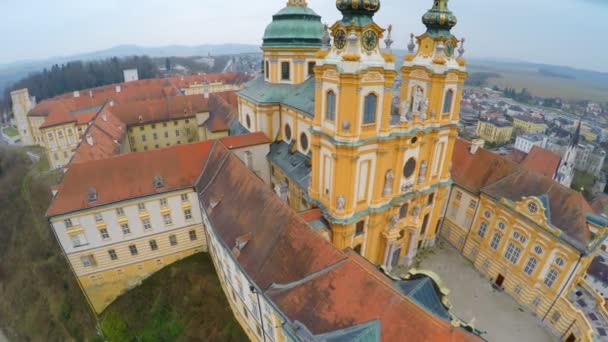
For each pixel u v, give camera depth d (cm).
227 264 3828
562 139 14800
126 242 4647
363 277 2462
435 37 4062
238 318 4156
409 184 4391
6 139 13188
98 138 6309
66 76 18138
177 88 13788
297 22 5425
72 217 4197
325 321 2412
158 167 4716
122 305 4812
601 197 8475
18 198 7944
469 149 5362
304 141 5034
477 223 4938
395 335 2136
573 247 3628
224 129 8069
